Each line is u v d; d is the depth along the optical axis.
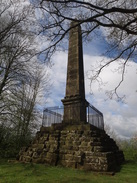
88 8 6.60
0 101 13.37
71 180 5.54
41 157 8.84
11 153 13.83
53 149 8.76
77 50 12.67
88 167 7.36
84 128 9.18
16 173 6.48
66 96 11.59
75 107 10.82
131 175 6.50
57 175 6.26
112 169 7.39
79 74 11.87
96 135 8.88
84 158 7.74
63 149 8.66
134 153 14.88
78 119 10.34
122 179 5.83
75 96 11.16
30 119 16.39
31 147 9.80
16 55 13.11
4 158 11.91
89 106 10.30
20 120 14.11
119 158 9.98
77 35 13.17
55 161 8.25
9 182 5.28
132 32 5.95
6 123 14.53
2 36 11.60
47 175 6.22
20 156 9.71
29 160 9.06
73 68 12.21
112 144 10.78
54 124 10.30
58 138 9.26
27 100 17.48
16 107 13.87
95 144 8.08
